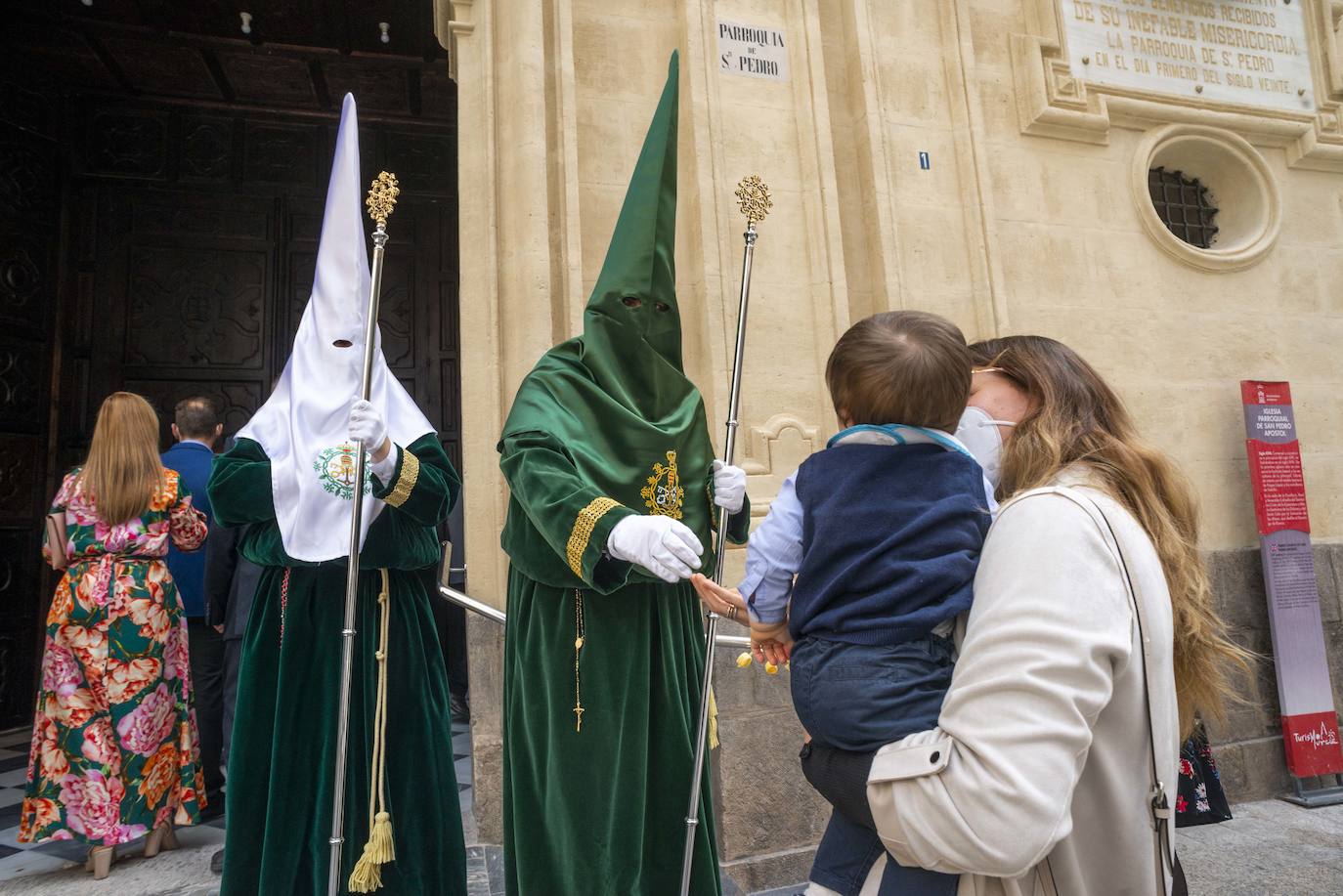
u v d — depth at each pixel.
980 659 0.93
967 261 4.20
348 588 1.85
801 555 1.21
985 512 1.12
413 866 2.09
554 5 3.64
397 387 2.37
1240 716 4.23
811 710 1.06
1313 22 5.13
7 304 5.88
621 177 3.75
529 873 1.77
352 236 2.29
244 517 2.12
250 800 2.06
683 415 1.98
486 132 3.56
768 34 3.95
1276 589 4.26
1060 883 0.98
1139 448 1.17
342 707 1.81
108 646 3.21
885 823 0.97
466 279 3.52
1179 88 4.78
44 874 3.21
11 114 5.98
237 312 6.48
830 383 1.26
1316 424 4.76
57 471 6.05
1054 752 0.87
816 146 3.88
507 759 1.91
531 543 1.84
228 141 6.66
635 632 1.85
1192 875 3.27
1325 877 3.21
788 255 3.81
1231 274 4.75
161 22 5.87
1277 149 5.01
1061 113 4.47
